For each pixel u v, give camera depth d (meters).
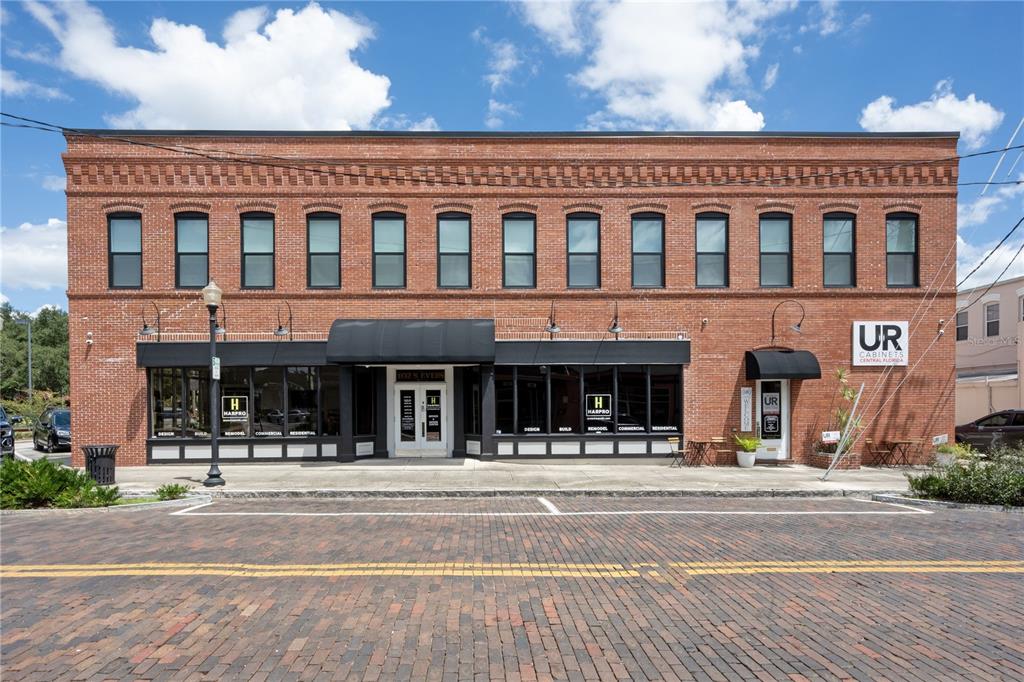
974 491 12.36
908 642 5.37
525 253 18.28
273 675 4.70
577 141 18.17
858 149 18.34
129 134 17.70
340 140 18.02
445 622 5.76
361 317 17.92
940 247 18.38
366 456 18.28
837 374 17.97
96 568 7.39
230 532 9.41
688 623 5.77
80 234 17.62
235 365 17.72
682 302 18.19
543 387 18.05
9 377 53.38
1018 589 6.81
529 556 8.02
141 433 17.56
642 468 17.28
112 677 4.65
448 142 18.12
